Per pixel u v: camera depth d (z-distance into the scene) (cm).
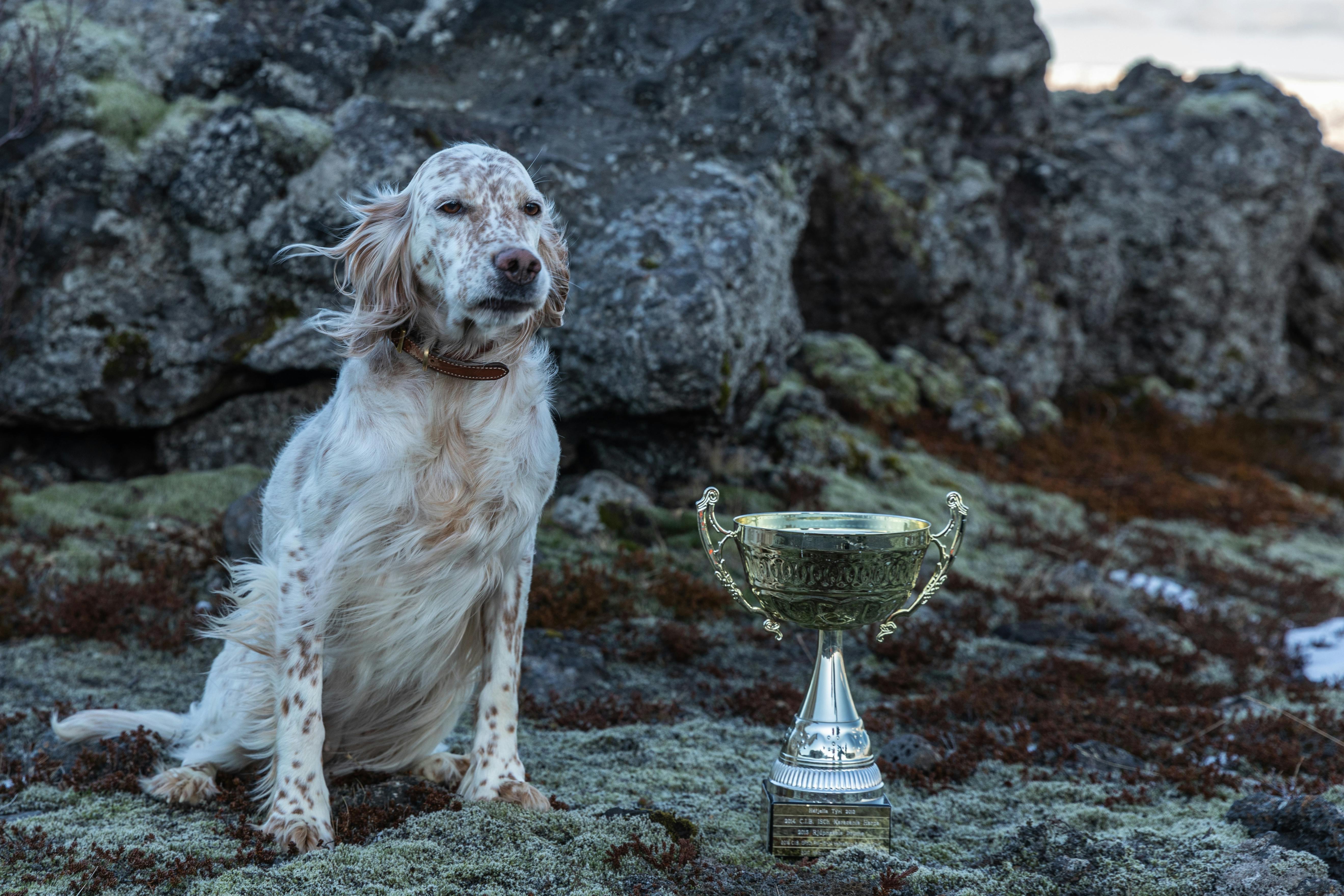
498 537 313
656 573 599
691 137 731
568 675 479
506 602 330
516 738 335
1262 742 440
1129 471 1033
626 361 647
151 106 695
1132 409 1258
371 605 310
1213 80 1501
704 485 726
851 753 322
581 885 275
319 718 309
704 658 523
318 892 266
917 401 1011
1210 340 1377
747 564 340
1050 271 1165
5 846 290
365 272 309
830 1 998
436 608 313
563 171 690
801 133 764
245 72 706
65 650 482
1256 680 557
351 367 316
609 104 736
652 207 685
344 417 306
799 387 907
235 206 677
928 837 337
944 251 1041
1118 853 306
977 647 565
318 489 305
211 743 344
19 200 663
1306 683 552
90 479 694
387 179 681
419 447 300
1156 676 535
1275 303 1462
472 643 340
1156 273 1321
